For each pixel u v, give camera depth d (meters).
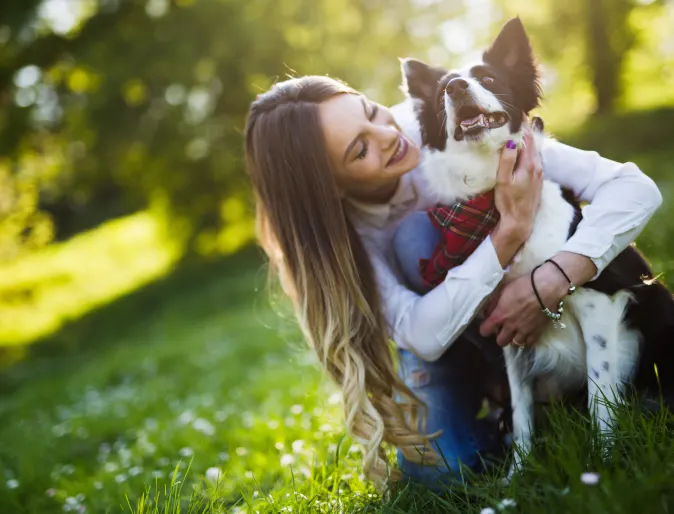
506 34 2.39
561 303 2.21
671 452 1.88
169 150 15.03
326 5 14.98
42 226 17.70
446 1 15.92
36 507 3.49
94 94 14.57
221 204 16.28
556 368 2.42
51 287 17.92
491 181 2.30
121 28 15.12
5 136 15.12
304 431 3.38
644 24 20.91
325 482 2.58
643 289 2.30
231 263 15.19
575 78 22.14
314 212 2.37
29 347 12.72
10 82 15.19
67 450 4.77
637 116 15.52
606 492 1.73
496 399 2.69
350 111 2.36
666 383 2.35
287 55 14.30
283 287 2.66
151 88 14.96
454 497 2.23
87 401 7.12
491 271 2.20
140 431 4.80
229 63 14.55
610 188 2.27
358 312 2.44
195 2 14.38
